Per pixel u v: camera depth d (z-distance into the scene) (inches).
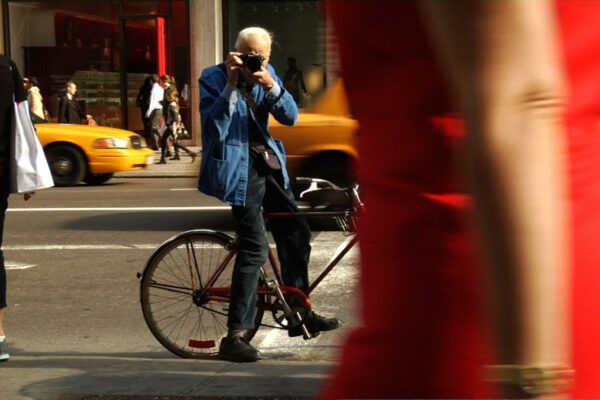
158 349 257.9
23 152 224.8
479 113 45.0
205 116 215.0
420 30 53.7
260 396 188.1
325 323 230.8
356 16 56.3
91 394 190.7
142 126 1018.7
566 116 51.1
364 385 58.0
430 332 55.2
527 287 44.8
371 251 58.4
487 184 44.9
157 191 663.1
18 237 457.4
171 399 187.2
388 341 57.0
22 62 1031.6
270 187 224.4
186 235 234.5
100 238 454.0
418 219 55.2
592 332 50.9
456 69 46.0
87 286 343.3
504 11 44.4
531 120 45.0
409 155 55.3
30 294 331.0
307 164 419.2
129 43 1017.5
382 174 56.9
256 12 871.7
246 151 215.9
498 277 45.1
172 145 898.1
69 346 263.3
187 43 1005.8
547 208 44.9
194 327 236.7
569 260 49.0
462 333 54.3
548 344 45.6
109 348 260.1
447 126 53.9
